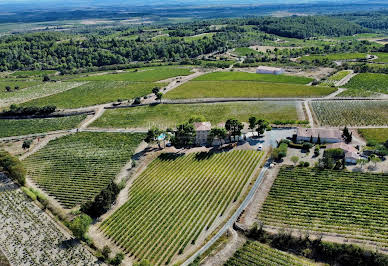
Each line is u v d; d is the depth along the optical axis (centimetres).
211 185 12612
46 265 9494
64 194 12900
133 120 19812
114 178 13662
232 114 19650
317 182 12138
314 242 9375
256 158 14262
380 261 8469
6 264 9575
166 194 12319
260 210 11044
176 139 15475
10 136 18625
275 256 9044
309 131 15600
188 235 10244
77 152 16075
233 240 9844
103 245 10131
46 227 11019
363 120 17462
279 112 19425
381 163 13088
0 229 10988
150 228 10675
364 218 10300
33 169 14762
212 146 15812
